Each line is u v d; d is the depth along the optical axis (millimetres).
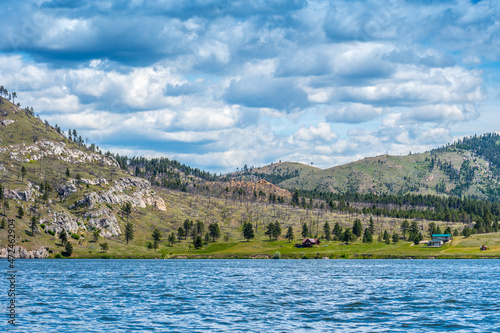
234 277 148000
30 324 65438
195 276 153000
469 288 109250
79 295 98500
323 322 66375
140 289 110750
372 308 79062
